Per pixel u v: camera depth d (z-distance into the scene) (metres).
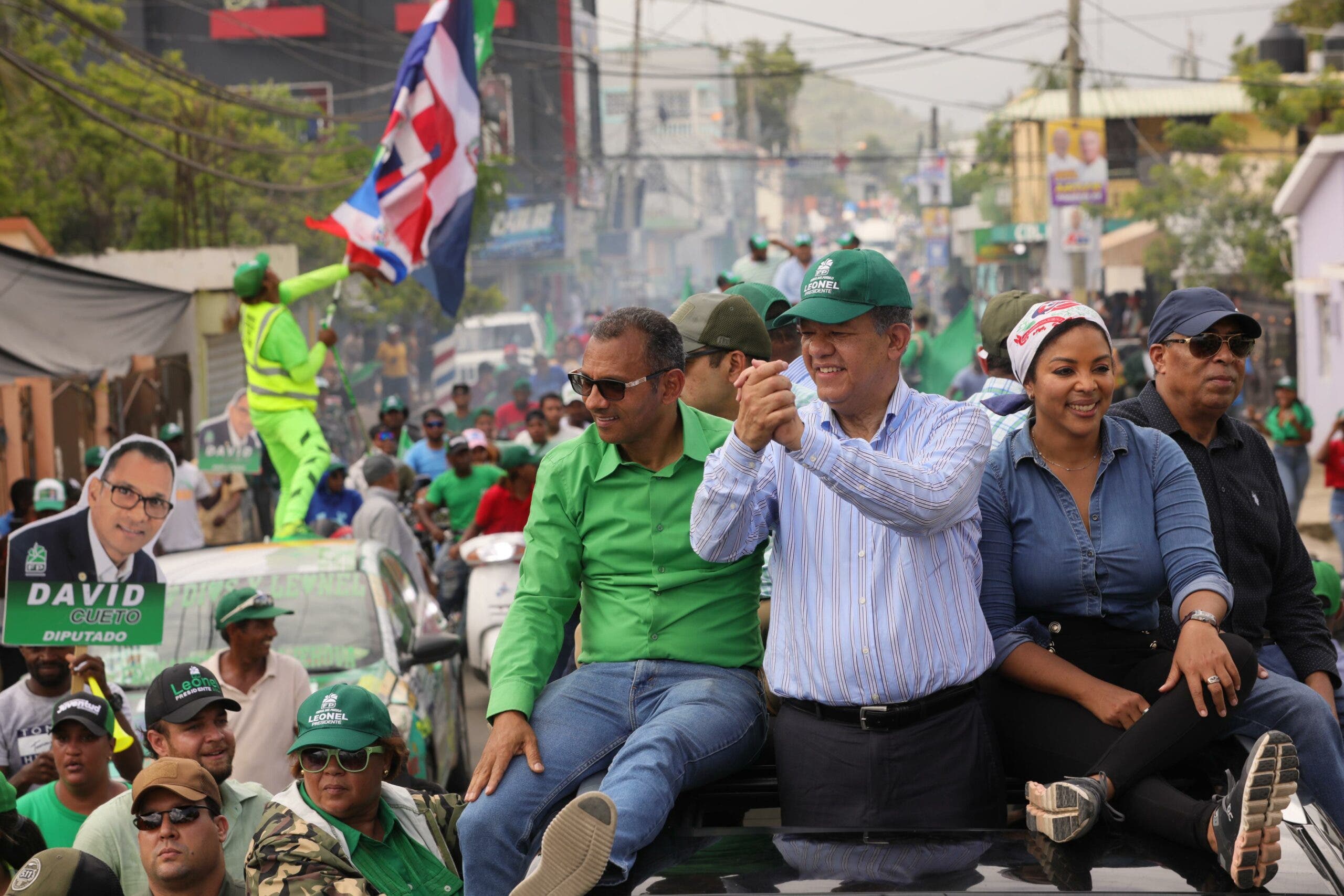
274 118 37.16
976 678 3.57
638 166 84.44
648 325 3.75
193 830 4.34
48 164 29.34
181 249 22.31
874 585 3.52
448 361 40.12
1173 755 3.31
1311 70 46.97
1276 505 4.49
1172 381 4.46
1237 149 47.94
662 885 3.04
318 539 10.88
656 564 3.83
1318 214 30.27
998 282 67.81
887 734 3.52
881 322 3.58
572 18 60.22
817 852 3.14
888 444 3.64
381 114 19.97
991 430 3.59
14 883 4.15
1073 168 41.38
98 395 17.08
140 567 5.98
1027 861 3.05
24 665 8.58
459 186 12.09
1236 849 2.86
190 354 21.58
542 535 3.90
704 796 3.84
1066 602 3.79
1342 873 3.05
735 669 3.87
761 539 3.71
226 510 14.30
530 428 13.87
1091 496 3.78
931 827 3.43
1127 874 2.97
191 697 4.91
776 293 5.75
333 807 4.26
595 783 3.57
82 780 5.20
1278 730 3.73
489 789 3.59
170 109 30.12
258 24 55.41
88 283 17.16
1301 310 31.00
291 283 11.69
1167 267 45.28
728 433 3.96
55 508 9.48
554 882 2.96
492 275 59.50
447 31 11.87
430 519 12.67
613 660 3.83
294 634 7.46
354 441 18.19
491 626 10.55
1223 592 3.55
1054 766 3.62
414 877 4.33
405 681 7.26
